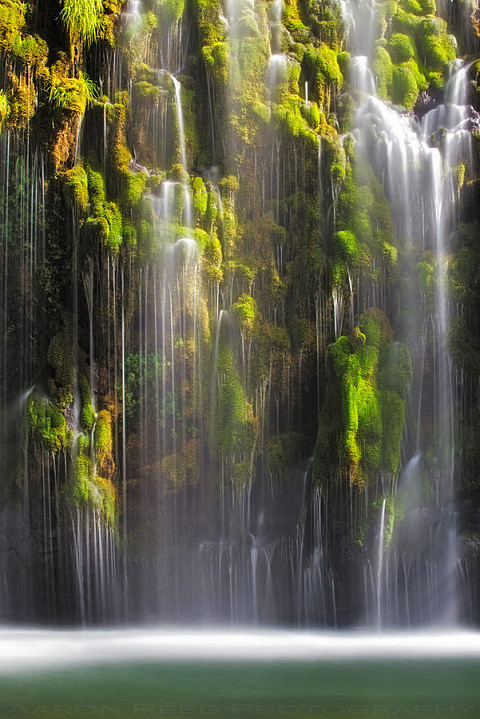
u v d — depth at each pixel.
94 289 16.84
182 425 17.11
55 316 17.23
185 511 17.14
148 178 17.64
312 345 17.59
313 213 18.03
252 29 18.77
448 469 17.30
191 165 18.42
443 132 19.03
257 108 18.27
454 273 18.03
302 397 17.53
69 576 16.56
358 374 16.58
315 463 16.38
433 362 17.62
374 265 17.73
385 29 20.69
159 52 19.16
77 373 16.94
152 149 18.27
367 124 18.94
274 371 17.52
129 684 12.19
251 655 14.34
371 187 18.30
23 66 18.03
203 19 19.05
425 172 18.48
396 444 16.36
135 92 18.31
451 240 18.42
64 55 18.39
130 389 17.02
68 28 18.38
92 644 15.28
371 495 16.08
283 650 14.80
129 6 19.09
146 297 16.91
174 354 17.03
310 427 17.44
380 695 11.65
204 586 16.94
